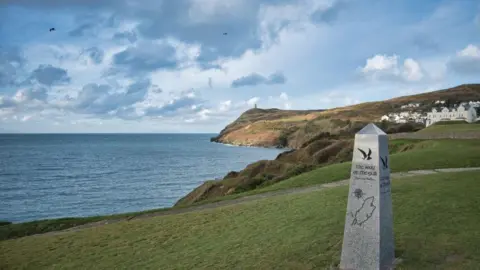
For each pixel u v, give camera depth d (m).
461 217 12.51
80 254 16.34
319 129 182.00
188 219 19.86
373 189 8.83
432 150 36.31
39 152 170.38
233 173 50.72
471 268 8.91
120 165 109.81
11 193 62.12
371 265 8.79
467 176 20.91
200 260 12.91
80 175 86.06
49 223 26.06
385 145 9.16
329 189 22.28
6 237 23.89
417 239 10.87
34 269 15.25
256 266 11.12
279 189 27.84
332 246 11.45
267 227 15.26
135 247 16.17
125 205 52.50
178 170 97.00
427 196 15.88
